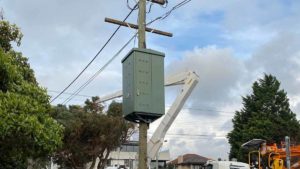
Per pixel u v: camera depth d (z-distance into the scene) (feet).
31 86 37.76
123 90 34.17
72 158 120.67
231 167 92.53
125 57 34.30
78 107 121.80
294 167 84.02
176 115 83.41
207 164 97.76
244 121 200.75
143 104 32.50
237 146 191.93
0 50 36.42
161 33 47.06
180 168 297.12
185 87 84.17
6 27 43.45
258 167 87.30
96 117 118.93
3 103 33.04
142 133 33.99
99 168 124.47
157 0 46.65
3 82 36.14
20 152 35.88
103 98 105.40
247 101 203.51
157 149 80.64
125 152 226.99
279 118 193.67
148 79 33.04
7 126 32.07
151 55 33.55
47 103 38.99
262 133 185.98
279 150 85.51
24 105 34.06
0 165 44.09
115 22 47.26
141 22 39.63
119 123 121.19
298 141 180.96
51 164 139.13
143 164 34.68
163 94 33.30
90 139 120.37
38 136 33.78
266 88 202.18
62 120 112.68
